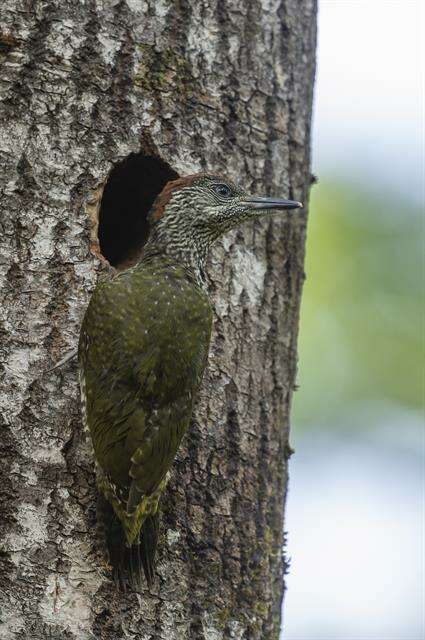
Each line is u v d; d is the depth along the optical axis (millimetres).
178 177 12367
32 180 11539
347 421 18156
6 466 10914
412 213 18844
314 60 13969
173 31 12422
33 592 10727
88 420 10891
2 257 11320
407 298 18359
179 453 11633
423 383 18141
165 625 11133
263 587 11938
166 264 12102
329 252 18656
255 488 12070
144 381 10969
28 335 11211
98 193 11766
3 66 11688
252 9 13023
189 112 12406
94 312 11180
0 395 11023
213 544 11594
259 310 12586
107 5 12125
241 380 12203
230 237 12547
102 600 10891
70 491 11008
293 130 13242
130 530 10484
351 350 18312
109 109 11961
